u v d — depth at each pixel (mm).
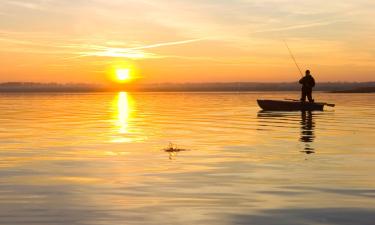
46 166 11211
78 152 13570
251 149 14070
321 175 9984
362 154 12961
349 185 9000
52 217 6879
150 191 8531
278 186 8922
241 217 6906
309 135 17938
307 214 7043
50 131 20094
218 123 24000
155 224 6566
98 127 22031
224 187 8852
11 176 9977
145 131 19906
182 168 10867
